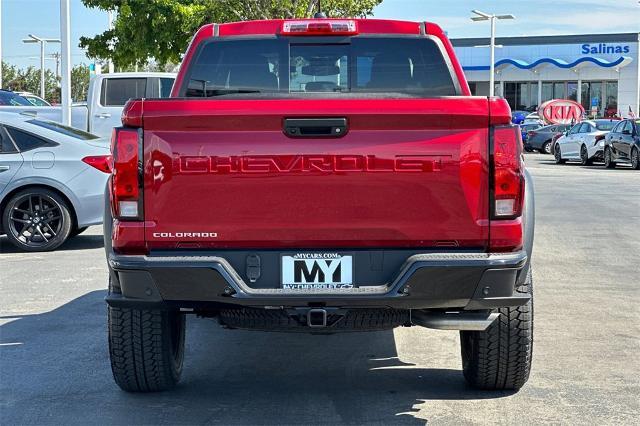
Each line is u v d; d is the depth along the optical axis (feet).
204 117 15.11
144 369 17.76
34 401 17.99
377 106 15.01
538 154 143.95
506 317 17.07
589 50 213.87
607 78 213.25
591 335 23.34
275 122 15.11
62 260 35.99
